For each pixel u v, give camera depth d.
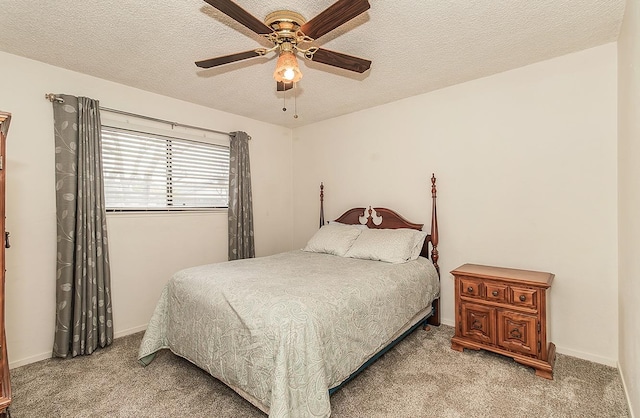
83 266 2.53
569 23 1.97
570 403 1.79
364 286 2.09
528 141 2.57
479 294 2.38
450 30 2.03
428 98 3.14
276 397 1.40
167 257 3.20
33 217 2.40
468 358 2.33
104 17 1.86
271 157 4.26
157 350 2.32
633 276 1.67
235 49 2.26
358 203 3.76
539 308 2.12
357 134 3.75
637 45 1.53
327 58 1.90
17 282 2.33
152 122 3.10
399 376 2.09
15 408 1.80
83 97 2.57
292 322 1.55
